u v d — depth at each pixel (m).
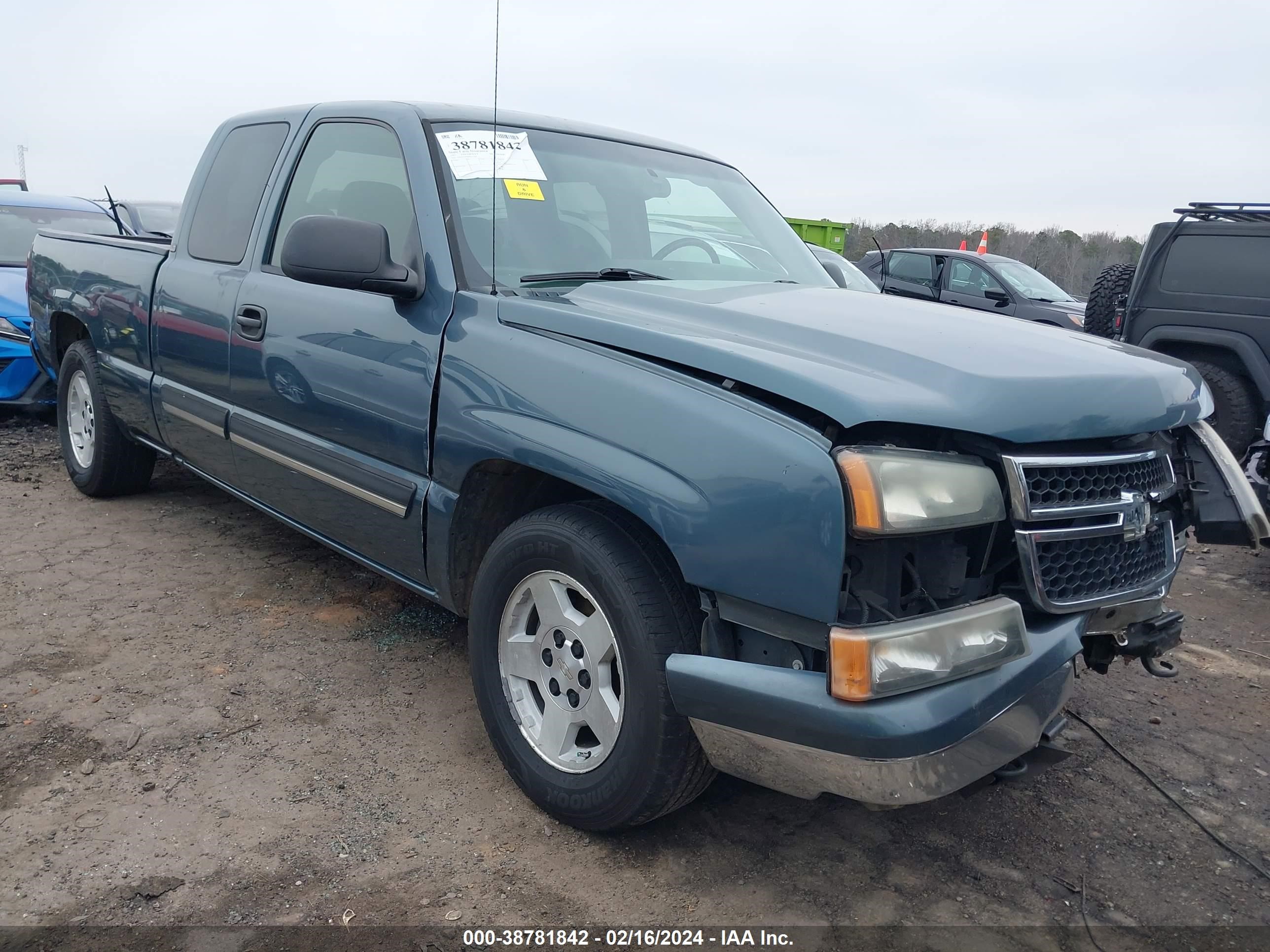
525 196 3.13
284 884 2.28
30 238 7.84
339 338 3.09
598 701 2.40
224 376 3.71
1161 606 2.54
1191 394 2.53
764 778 2.10
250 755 2.83
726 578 2.06
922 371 2.15
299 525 3.61
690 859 2.46
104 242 4.84
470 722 3.09
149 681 3.24
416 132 3.12
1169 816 2.79
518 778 2.61
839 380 2.04
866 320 2.54
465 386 2.64
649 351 2.30
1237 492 2.67
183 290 3.99
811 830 2.61
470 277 2.82
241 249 3.76
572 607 2.48
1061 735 3.26
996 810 2.77
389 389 2.89
